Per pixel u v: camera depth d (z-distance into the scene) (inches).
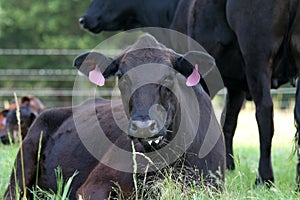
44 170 363.6
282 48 427.2
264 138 418.6
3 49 1758.1
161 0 570.6
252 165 500.7
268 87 424.2
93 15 612.7
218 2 466.3
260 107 422.9
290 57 428.1
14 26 1766.7
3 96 1545.3
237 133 776.9
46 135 371.2
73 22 1742.1
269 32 421.4
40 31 1753.2
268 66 424.8
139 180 304.7
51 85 1672.0
